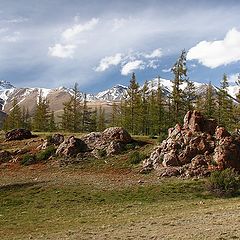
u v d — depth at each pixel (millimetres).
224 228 23688
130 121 96125
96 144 63000
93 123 110250
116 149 60531
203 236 21844
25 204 41281
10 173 56969
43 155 61719
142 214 33500
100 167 56062
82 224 30406
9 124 118625
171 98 83188
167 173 49719
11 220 34531
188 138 54281
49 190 45750
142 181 48031
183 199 40906
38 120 110938
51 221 32844
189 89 85562
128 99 95750
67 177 52156
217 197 41562
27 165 60000
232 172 45188
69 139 63219
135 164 55406
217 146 52125
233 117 89125
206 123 57656
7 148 70438
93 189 45250
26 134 78188
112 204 39438
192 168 49719
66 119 104625
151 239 22344
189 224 26281
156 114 91562
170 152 52812
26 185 48594
